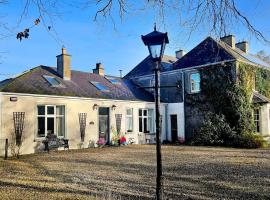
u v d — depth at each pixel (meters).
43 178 9.78
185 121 25.58
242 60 23.42
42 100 18.73
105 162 13.64
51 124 19.25
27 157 15.84
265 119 23.66
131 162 13.59
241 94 22.72
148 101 25.80
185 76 25.89
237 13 4.54
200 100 24.67
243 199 7.05
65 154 17.11
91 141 21.33
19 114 17.50
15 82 18.47
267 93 26.14
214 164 12.66
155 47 6.13
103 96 22.58
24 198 7.11
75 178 9.77
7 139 15.56
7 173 10.76
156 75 6.18
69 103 20.17
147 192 7.81
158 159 5.88
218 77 23.78
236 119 22.67
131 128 24.44
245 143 20.91
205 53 25.33
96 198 7.11
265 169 11.24
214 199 7.06
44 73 21.62
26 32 4.48
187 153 17.16
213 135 22.94
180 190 7.96
